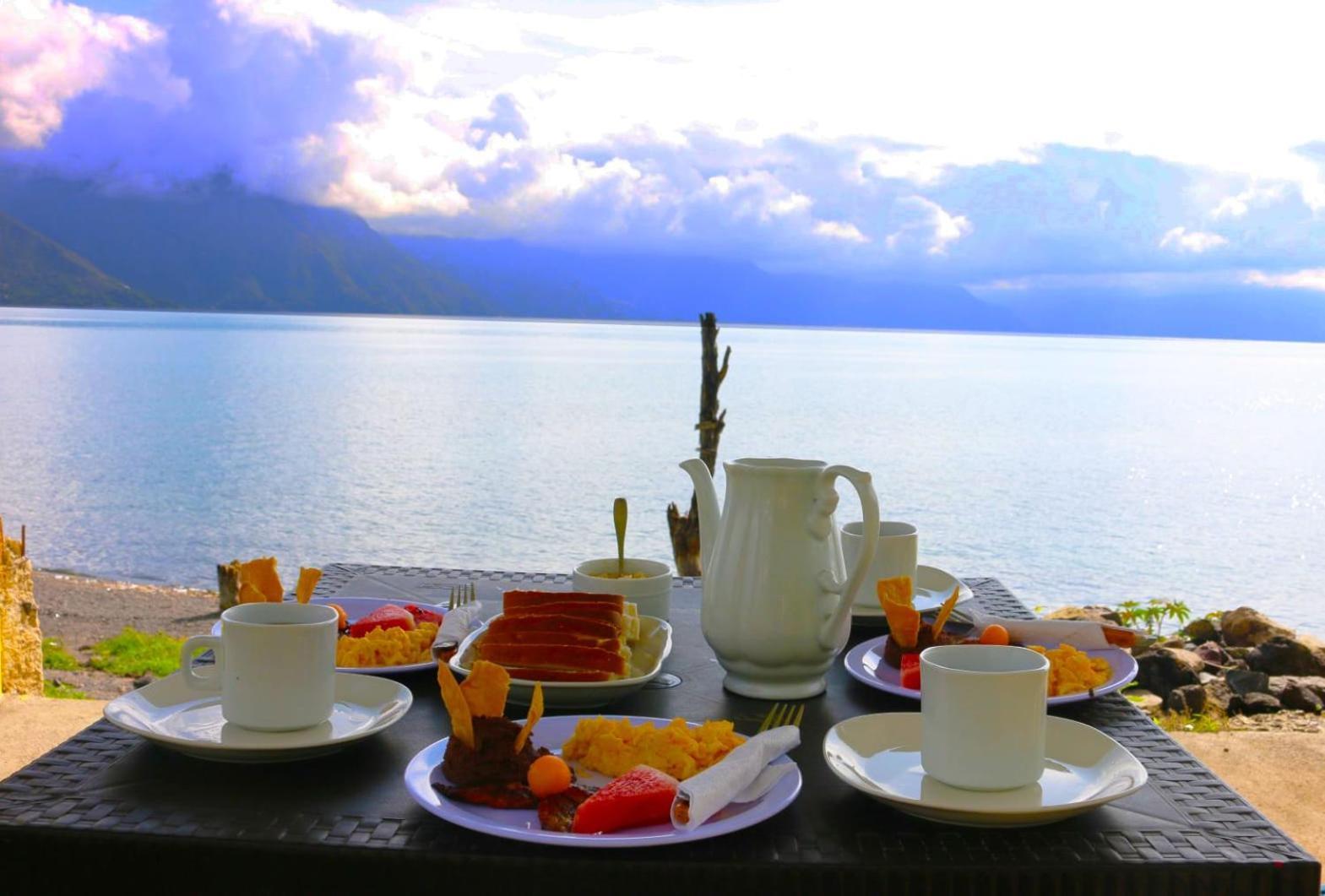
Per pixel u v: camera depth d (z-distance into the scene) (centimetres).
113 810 115
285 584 1581
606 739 126
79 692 668
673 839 106
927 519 2152
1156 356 12875
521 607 158
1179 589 1622
